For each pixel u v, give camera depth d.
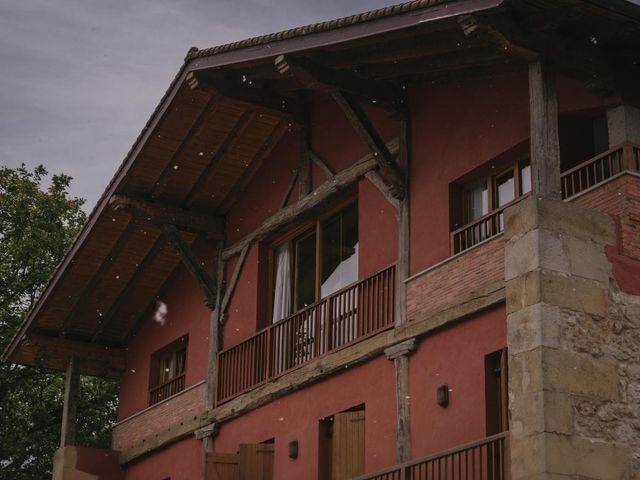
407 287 17.05
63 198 31.80
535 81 14.08
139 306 23.84
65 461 22.89
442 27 14.59
